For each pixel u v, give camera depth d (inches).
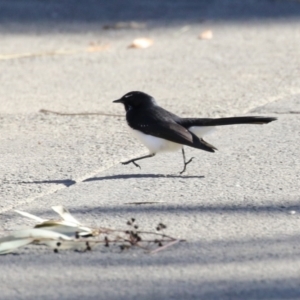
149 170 429.4
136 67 697.6
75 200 380.8
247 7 964.0
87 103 579.5
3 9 955.3
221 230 335.9
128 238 329.1
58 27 865.5
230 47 766.5
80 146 474.0
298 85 618.5
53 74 679.7
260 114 538.6
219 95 590.6
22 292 281.6
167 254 311.6
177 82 637.3
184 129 400.8
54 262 307.4
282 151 456.8
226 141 482.0
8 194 391.2
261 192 385.4
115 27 861.8
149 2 993.5
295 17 901.8
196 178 412.2
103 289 281.9
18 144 481.7
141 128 412.2
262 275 289.4
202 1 999.0
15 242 315.9
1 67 709.3
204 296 273.7
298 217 350.0
